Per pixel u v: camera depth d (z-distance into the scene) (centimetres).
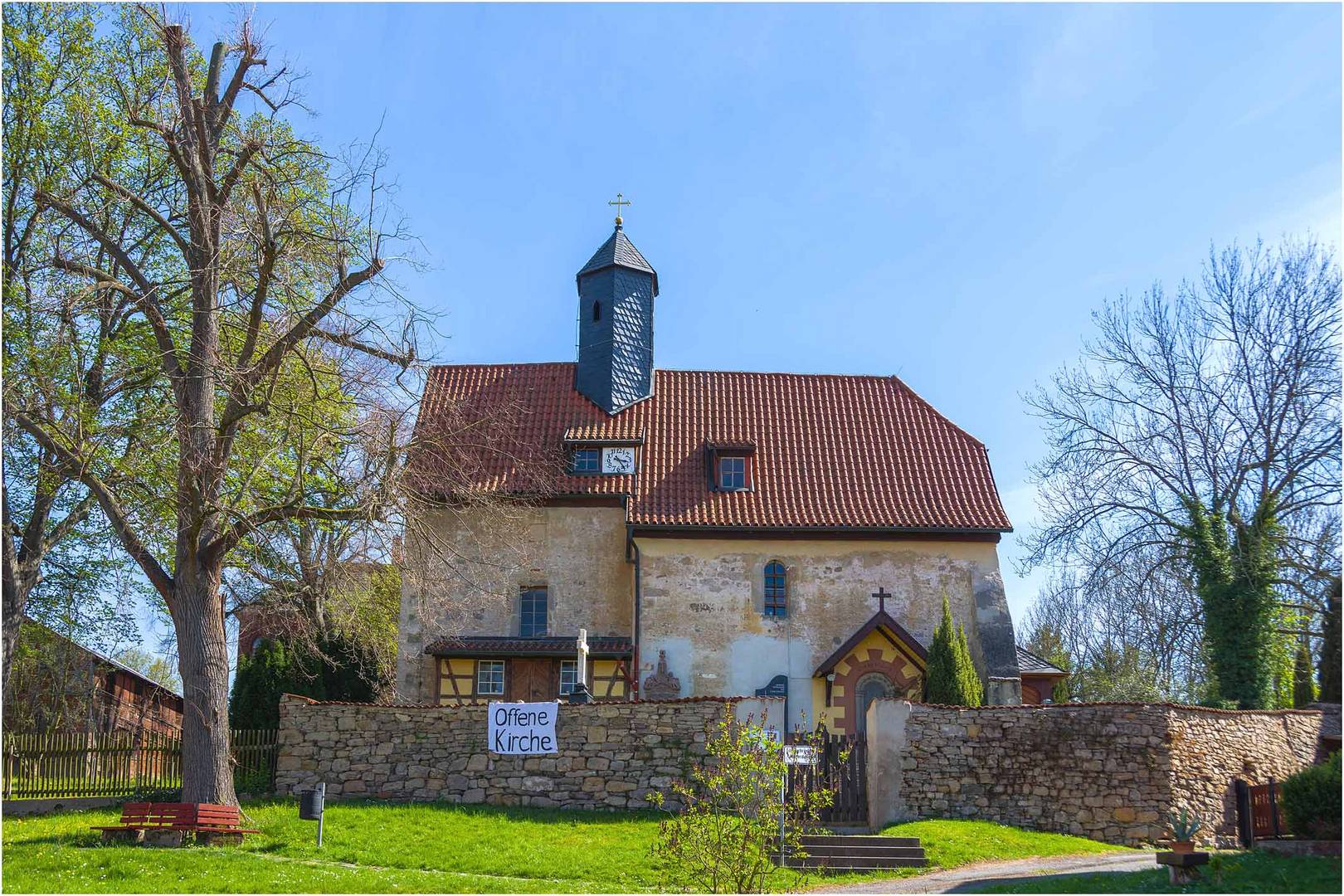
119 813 1914
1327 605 2431
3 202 2253
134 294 1870
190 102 1861
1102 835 1911
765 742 1539
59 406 1927
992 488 2728
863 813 1959
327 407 1886
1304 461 2556
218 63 1955
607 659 2630
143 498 1956
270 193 1828
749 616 2583
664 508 2631
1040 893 1454
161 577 1839
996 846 1797
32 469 2258
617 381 2972
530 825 1816
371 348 1827
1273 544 2494
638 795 1938
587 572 2734
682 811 1909
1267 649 2398
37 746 2080
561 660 2647
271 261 1769
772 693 2516
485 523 2641
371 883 1455
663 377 3059
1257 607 2405
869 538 2627
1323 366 2572
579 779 1956
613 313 3023
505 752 1978
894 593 2602
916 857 1720
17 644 2350
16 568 2144
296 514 1831
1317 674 2595
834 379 3089
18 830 1750
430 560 2131
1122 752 1941
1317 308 2608
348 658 2753
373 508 1783
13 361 1920
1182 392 2744
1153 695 3253
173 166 2362
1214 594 2438
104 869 1473
